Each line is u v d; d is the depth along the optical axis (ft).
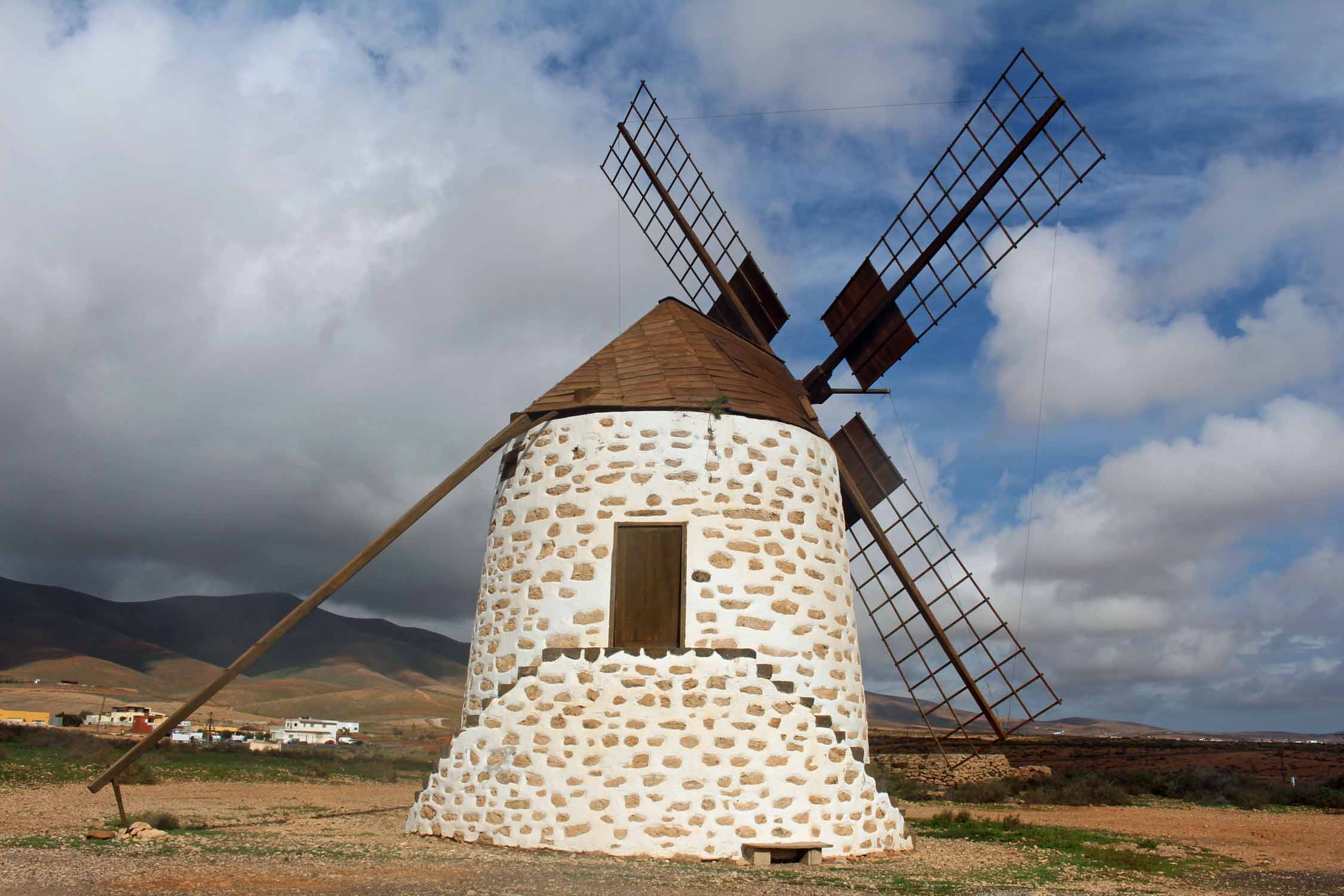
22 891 29.71
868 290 69.05
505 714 45.44
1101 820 70.33
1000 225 65.21
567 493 48.75
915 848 48.98
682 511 47.70
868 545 64.13
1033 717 58.70
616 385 51.67
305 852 38.70
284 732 242.37
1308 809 85.87
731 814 43.06
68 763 77.97
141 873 32.99
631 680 44.47
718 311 73.67
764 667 45.57
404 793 75.36
